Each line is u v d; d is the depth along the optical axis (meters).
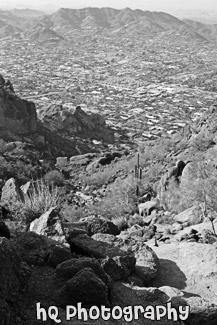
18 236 7.27
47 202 10.51
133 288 6.48
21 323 4.99
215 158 15.99
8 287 5.20
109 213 15.64
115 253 7.16
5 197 12.42
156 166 20.69
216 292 7.09
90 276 5.72
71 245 7.48
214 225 10.78
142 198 17.05
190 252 8.52
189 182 15.25
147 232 10.59
